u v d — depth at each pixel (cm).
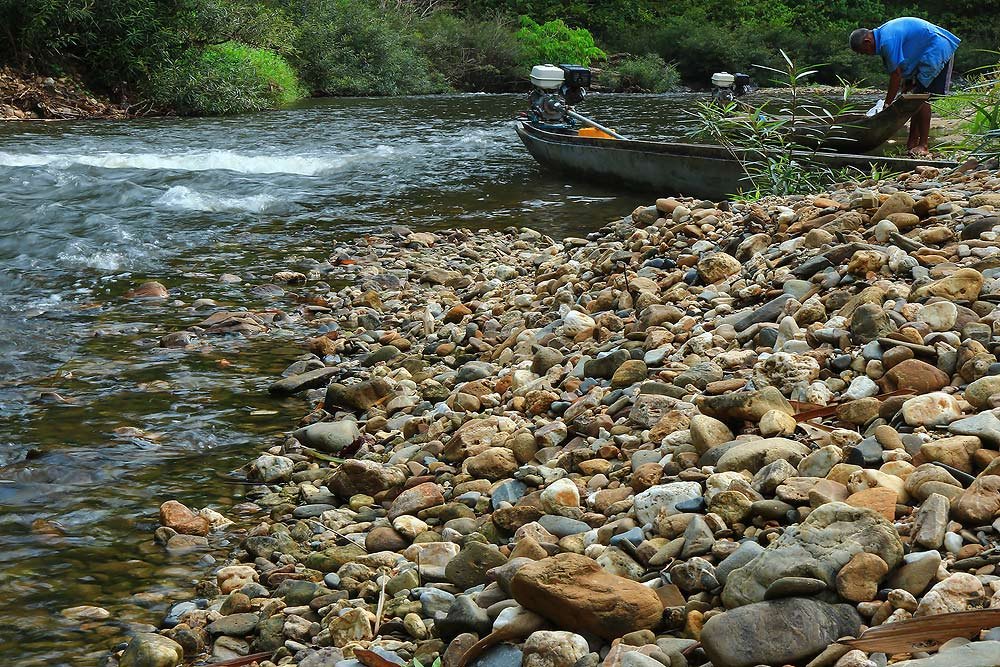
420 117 1906
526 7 3838
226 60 2120
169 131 1577
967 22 3944
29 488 356
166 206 957
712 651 198
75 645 257
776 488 258
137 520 334
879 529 212
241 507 346
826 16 4172
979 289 358
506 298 602
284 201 1015
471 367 462
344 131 1627
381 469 352
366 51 2830
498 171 1226
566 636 213
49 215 859
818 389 321
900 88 974
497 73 3300
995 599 189
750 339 395
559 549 270
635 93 3466
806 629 196
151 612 275
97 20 1994
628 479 305
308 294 670
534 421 378
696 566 228
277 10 2583
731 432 309
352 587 278
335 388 445
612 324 469
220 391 471
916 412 281
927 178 657
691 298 471
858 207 512
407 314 617
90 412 435
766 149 841
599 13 3994
